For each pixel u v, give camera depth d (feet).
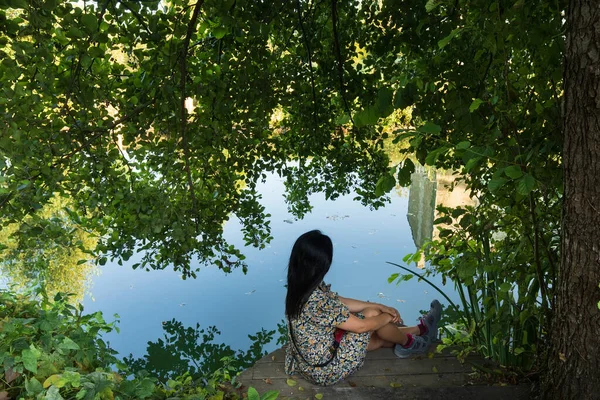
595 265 7.22
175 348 16.69
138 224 15.26
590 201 7.06
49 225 13.35
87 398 7.44
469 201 24.08
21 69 10.46
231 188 18.39
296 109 19.38
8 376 7.63
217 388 10.00
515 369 10.35
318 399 9.66
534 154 8.69
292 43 17.15
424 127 7.71
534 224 9.18
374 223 28.30
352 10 17.52
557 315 8.02
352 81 17.52
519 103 10.42
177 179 14.93
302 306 9.51
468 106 9.68
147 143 14.17
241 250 24.18
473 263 9.89
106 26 12.09
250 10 13.50
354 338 9.99
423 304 17.74
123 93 14.52
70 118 13.17
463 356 10.92
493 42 8.80
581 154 7.02
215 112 15.02
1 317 9.37
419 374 10.39
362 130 20.89
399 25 14.19
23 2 7.95
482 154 7.39
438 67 12.14
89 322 10.00
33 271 21.40
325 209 31.09
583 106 6.86
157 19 11.69
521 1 8.08
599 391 7.58
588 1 6.57
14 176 11.58
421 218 27.27
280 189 36.76
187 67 14.64
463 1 10.52
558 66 8.72
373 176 21.86
